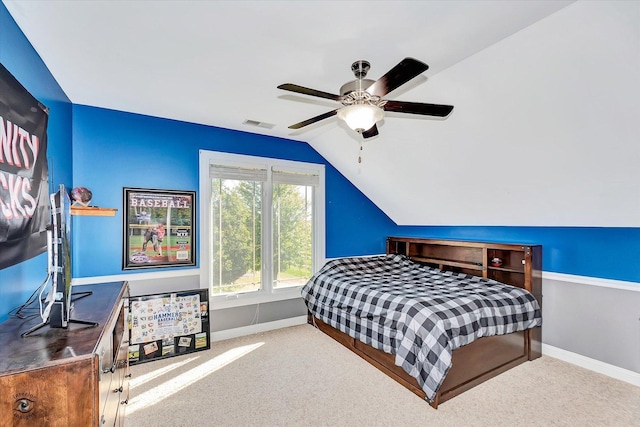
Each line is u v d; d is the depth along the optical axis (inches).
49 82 82.0
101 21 61.9
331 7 57.9
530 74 74.2
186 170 126.0
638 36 57.3
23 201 58.8
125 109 112.7
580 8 57.7
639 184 84.7
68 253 53.6
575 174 93.4
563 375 98.7
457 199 137.5
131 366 106.9
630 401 84.4
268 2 56.5
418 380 83.5
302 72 84.0
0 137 50.7
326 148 154.1
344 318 117.0
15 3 55.4
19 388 36.5
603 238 103.2
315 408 82.7
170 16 60.5
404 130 114.7
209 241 130.4
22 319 53.9
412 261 170.4
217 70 83.1
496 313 96.6
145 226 117.3
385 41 69.3
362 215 176.4
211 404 84.5
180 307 118.5
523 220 124.8
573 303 109.2
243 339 131.5
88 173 108.0
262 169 144.2
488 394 87.8
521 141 93.2
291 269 153.0
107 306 62.7
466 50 73.0
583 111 75.7
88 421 39.6
